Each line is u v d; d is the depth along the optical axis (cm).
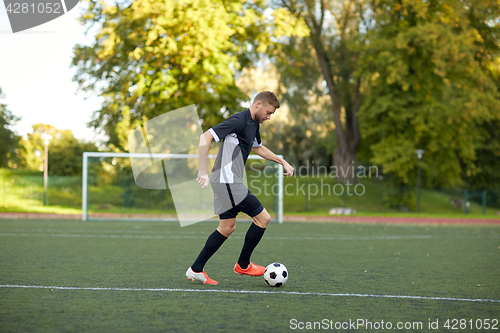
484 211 4969
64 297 779
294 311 695
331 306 732
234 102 3884
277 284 887
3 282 916
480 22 5097
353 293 841
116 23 3294
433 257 1407
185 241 1777
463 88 4819
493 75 5372
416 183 5434
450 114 4831
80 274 1019
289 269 1134
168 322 622
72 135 5666
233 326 606
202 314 668
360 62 4953
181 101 3544
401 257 1397
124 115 3575
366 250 1576
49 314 662
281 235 2147
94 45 3516
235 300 766
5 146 6278
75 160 5578
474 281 989
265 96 867
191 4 3238
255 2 3691
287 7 5153
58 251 1427
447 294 843
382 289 884
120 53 3403
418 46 4694
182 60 3300
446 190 5772
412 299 795
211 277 991
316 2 5319
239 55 4009
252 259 1327
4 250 1439
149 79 3459
